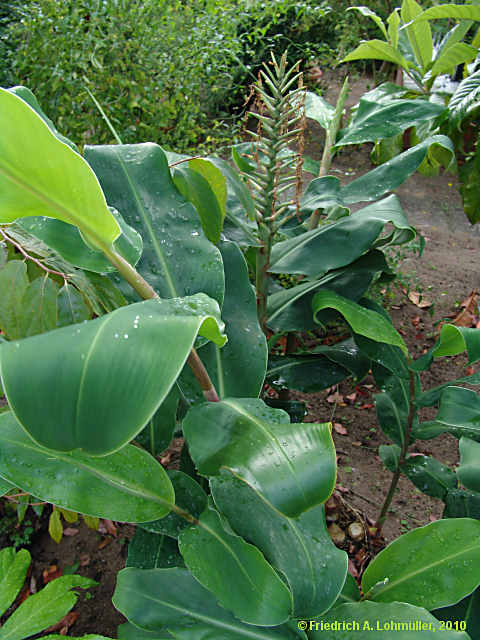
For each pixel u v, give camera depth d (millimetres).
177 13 4449
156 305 841
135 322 732
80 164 794
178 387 1438
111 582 2334
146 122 4086
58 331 715
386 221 1897
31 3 3826
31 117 715
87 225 929
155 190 1480
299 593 1079
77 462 1168
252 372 1459
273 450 930
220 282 1371
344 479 2797
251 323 1550
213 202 1607
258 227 1895
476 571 1301
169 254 1401
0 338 1341
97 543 2506
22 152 773
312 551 1141
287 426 1006
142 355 684
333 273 2125
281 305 2119
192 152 4215
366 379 3537
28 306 1221
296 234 2504
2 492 1207
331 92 7469
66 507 1141
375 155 3637
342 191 2184
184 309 854
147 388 660
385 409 1982
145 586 1327
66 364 667
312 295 2088
